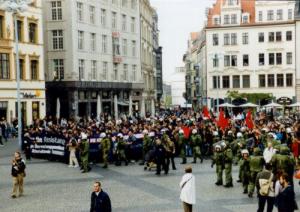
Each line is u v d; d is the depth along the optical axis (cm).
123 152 2764
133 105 7431
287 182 1215
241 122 3850
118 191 1973
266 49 8250
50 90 6056
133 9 7431
